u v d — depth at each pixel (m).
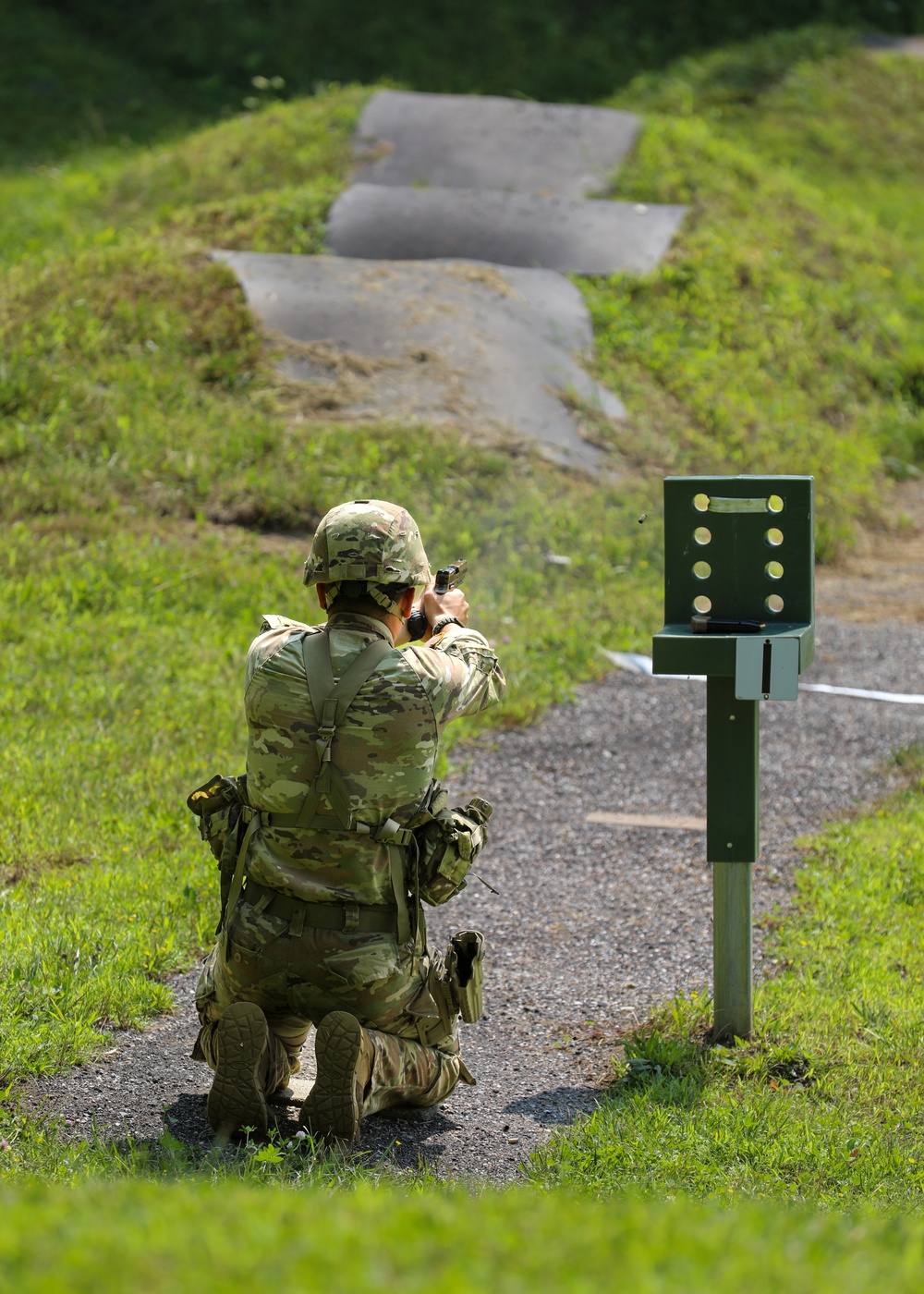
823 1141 8.62
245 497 27.02
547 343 35.38
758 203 46.53
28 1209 4.20
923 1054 10.09
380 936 8.03
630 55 65.44
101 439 28.03
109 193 45.62
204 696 18.38
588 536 27.25
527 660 21.28
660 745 18.50
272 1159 7.50
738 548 9.98
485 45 64.88
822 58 64.75
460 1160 8.49
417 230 40.53
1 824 13.84
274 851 8.01
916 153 59.84
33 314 31.92
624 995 11.50
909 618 25.61
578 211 42.56
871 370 39.44
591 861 14.73
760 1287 3.64
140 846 13.73
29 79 58.56
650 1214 4.52
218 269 35.19
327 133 47.88
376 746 7.85
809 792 16.66
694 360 36.38
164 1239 3.77
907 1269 3.93
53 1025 10.02
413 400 31.67
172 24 64.44
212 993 8.51
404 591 8.23
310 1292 3.41
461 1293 3.41
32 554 23.31
